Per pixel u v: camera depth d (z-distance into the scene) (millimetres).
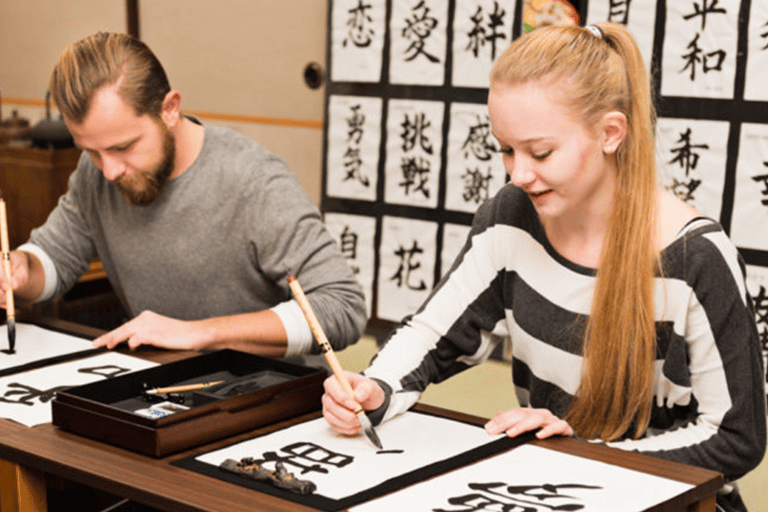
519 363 1620
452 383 3631
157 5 4645
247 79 4453
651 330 1434
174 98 1847
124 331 1766
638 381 1460
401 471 1223
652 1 3383
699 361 1438
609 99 1336
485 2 3721
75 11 4898
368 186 4117
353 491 1154
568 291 1500
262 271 2016
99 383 1423
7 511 1334
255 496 1138
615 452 1301
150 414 1381
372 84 4031
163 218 2000
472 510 1104
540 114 1283
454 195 3914
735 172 3328
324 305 1876
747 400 1409
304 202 1993
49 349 1777
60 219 2154
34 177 3459
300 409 1450
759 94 3250
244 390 1456
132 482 1176
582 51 1320
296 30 4277
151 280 2062
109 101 1707
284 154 4410
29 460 1281
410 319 1617
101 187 2062
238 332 1785
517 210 1564
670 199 1471
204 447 1309
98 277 2832
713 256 1406
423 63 3898
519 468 1240
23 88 5168
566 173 1318
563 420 1479
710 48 3309
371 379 1453
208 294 2043
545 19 3590
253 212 1958
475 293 1590
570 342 1511
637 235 1415
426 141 3943
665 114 3422
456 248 3941
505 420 1384
